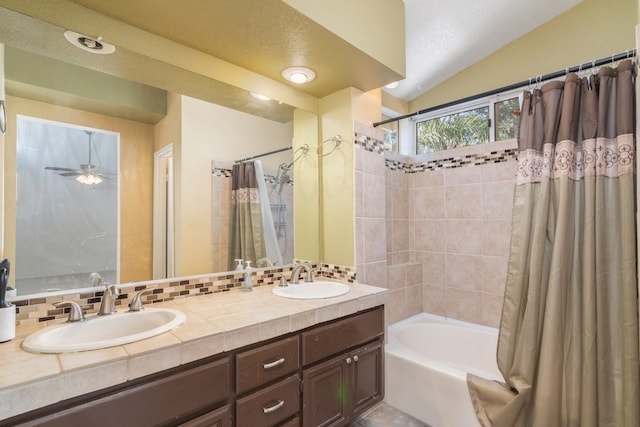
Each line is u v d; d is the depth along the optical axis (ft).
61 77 4.60
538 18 7.69
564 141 5.29
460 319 8.96
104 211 4.92
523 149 5.79
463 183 8.92
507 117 8.48
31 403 2.69
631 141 4.76
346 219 7.08
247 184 6.56
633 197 4.72
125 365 3.16
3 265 3.77
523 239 5.64
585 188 5.16
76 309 4.20
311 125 7.48
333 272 7.36
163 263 5.45
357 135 7.04
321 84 6.82
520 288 5.63
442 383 6.33
